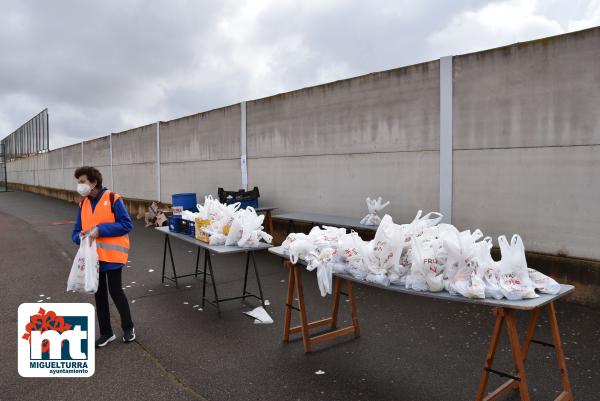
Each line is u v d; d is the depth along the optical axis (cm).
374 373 351
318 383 337
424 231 318
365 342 411
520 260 268
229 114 1011
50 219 1454
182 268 716
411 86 635
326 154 774
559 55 492
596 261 477
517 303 250
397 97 654
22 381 345
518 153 529
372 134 693
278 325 460
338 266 339
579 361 360
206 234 506
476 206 569
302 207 830
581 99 479
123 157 1611
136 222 1338
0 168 4400
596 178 473
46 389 333
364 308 505
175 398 318
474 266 267
